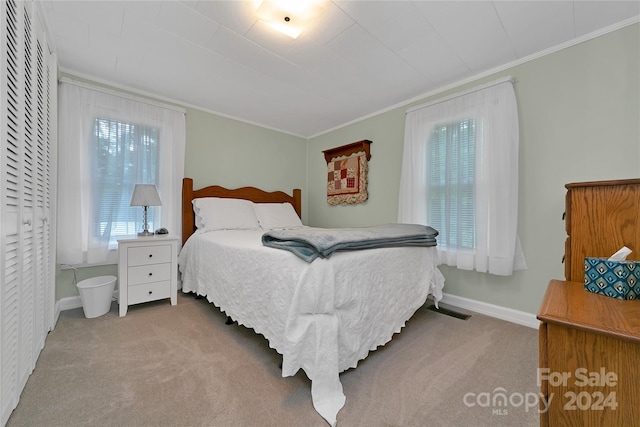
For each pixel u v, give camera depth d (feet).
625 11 5.16
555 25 5.58
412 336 6.04
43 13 5.08
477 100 7.33
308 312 4.09
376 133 10.36
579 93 5.99
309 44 6.31
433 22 5.52
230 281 6.16
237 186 11.09
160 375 4.46
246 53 6.68
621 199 2.99
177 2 5.06
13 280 3.59
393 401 3.92
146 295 7.32
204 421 3.50
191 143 9.82
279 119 11.25
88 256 7.48
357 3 5.01
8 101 3.39
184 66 7.28
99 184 7.70
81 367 4.63
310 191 13.38
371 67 7.28
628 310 2.25
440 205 8.20
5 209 3.24
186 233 9.25
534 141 6.61
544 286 6.47
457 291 8.04
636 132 5.35
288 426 3.44
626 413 1.84
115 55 6.78
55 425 3.39
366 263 4.91
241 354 5.16
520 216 6.81
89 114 7.59
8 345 3.41
